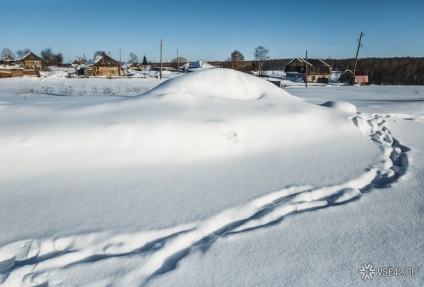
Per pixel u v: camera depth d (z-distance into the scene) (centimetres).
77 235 291
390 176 463
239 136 550
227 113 609
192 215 333
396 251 277
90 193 373
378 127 741
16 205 342
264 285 237
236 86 780
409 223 325
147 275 246
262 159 504
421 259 266
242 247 281
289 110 680
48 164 430
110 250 277
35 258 266
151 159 466
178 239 289
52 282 235
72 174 414
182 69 5472
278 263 261
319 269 254
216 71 798
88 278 239
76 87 2208
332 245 286
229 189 397
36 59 5466
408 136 698
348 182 432
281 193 395
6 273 241
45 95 1507
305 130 630
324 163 503
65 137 474
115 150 468
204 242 298
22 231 296
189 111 596
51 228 302
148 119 541
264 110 655
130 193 377
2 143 450
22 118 573
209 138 521
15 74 3791
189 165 462
